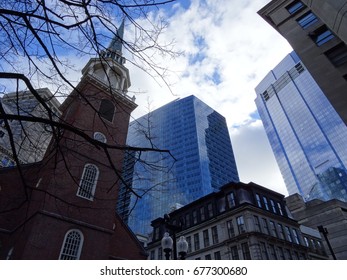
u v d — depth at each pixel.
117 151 24.77
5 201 19.97
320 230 24.88
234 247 36.56
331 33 25.89
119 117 27.56
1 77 4.80
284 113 195.88
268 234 37.72
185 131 145.00
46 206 17.95
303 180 167.62
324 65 24.75
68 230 18.31
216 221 41.34
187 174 123.12
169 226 14.16
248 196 41.84
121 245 22.95
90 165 21.97
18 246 16.95
